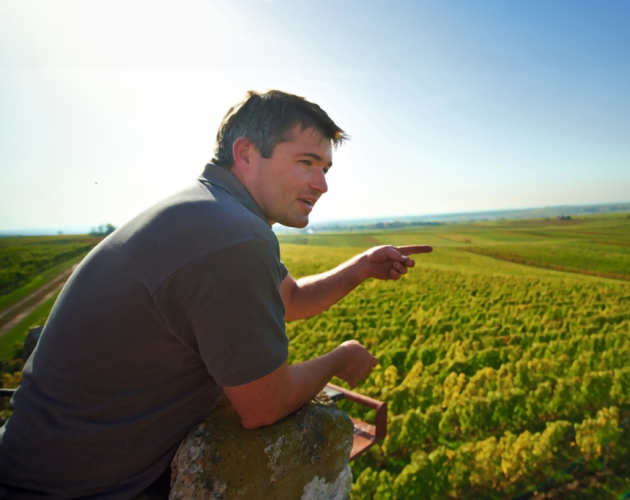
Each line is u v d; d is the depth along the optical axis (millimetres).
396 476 5055
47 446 1018
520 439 4734
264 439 1124
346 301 17047
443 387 6953
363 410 6492
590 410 6504
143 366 1018
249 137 1212
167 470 1182
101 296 992
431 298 18078
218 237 967
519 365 7391
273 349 1025
